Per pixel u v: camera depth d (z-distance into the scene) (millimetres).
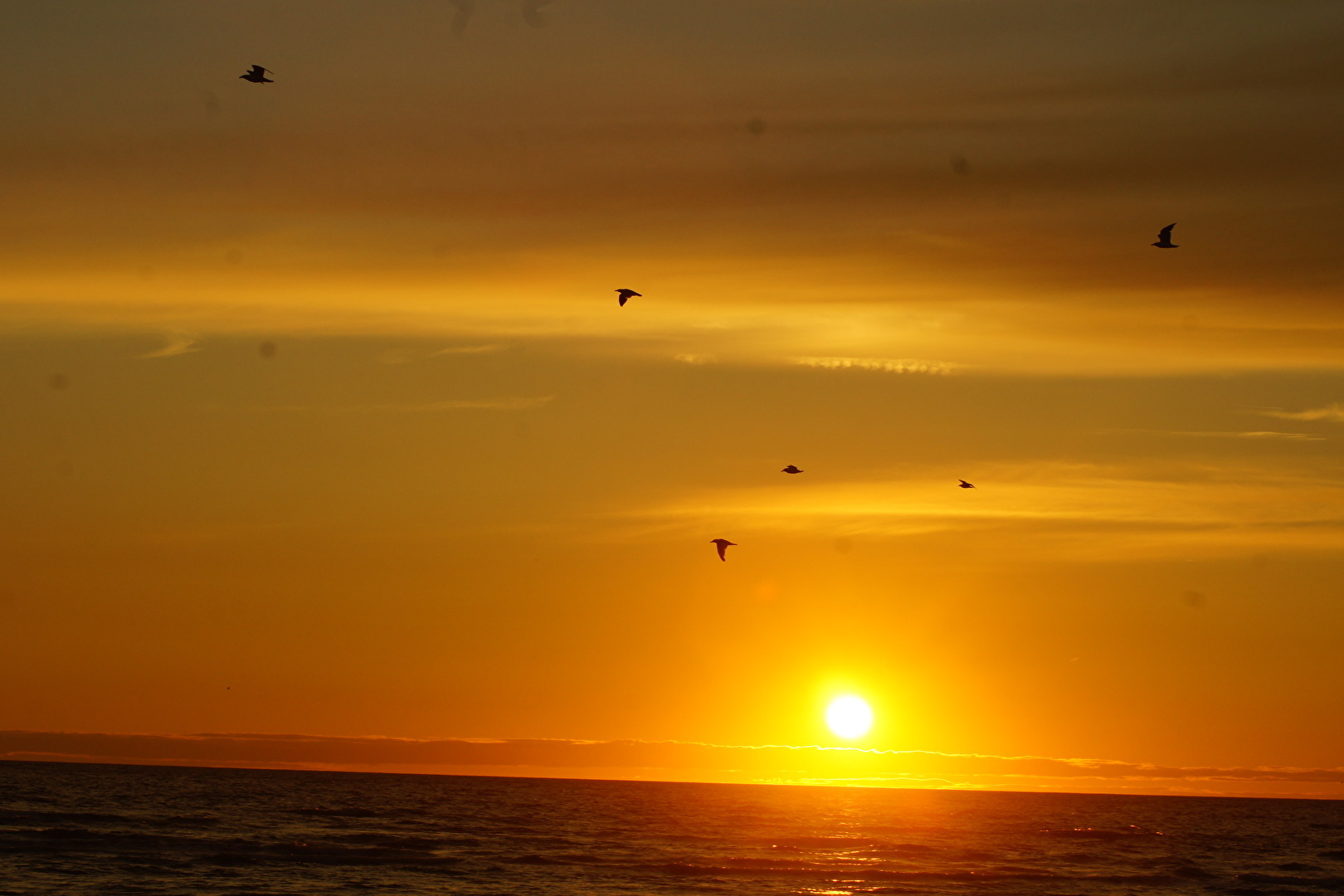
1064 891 65125
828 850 87812
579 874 66812
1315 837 124812
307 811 116875
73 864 63125
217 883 58344
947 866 77000
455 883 61562
